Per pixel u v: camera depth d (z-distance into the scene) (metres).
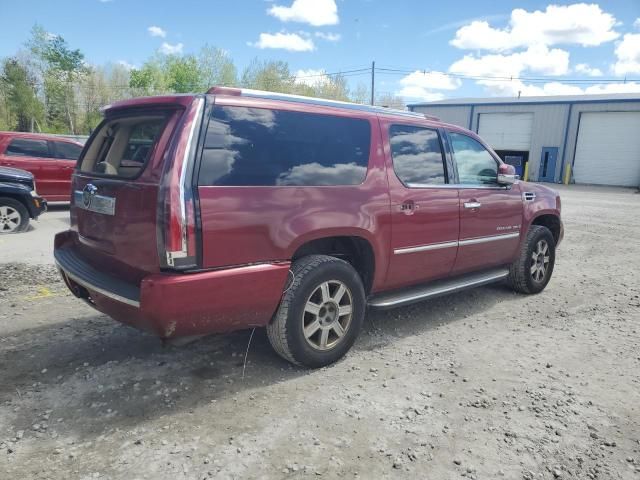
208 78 61.78
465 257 4.92
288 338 3.49
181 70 60.56
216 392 3.36
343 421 3.04
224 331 3.30
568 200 20.66
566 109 33.50
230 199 3.11
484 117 37.66
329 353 3.75
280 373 3.67
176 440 2.80
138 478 2.47
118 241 3.24
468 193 4.83
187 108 3.06
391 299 4.27
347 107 4.00
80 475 2.48
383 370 3.78
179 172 2.92
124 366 3.71
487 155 5.24
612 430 3.05
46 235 8.95
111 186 3.26
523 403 3.34
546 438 2.94
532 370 3.87
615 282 6.82
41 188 11.80
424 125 4.57
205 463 2.60
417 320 4.98
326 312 3.71
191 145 3.00
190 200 2.94
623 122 31.47
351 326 3.87
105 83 61.06
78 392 3.31
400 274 4.30
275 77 57.84
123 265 3.29
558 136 34.06
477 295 5.95
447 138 4.76
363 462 2.65
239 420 3.02
